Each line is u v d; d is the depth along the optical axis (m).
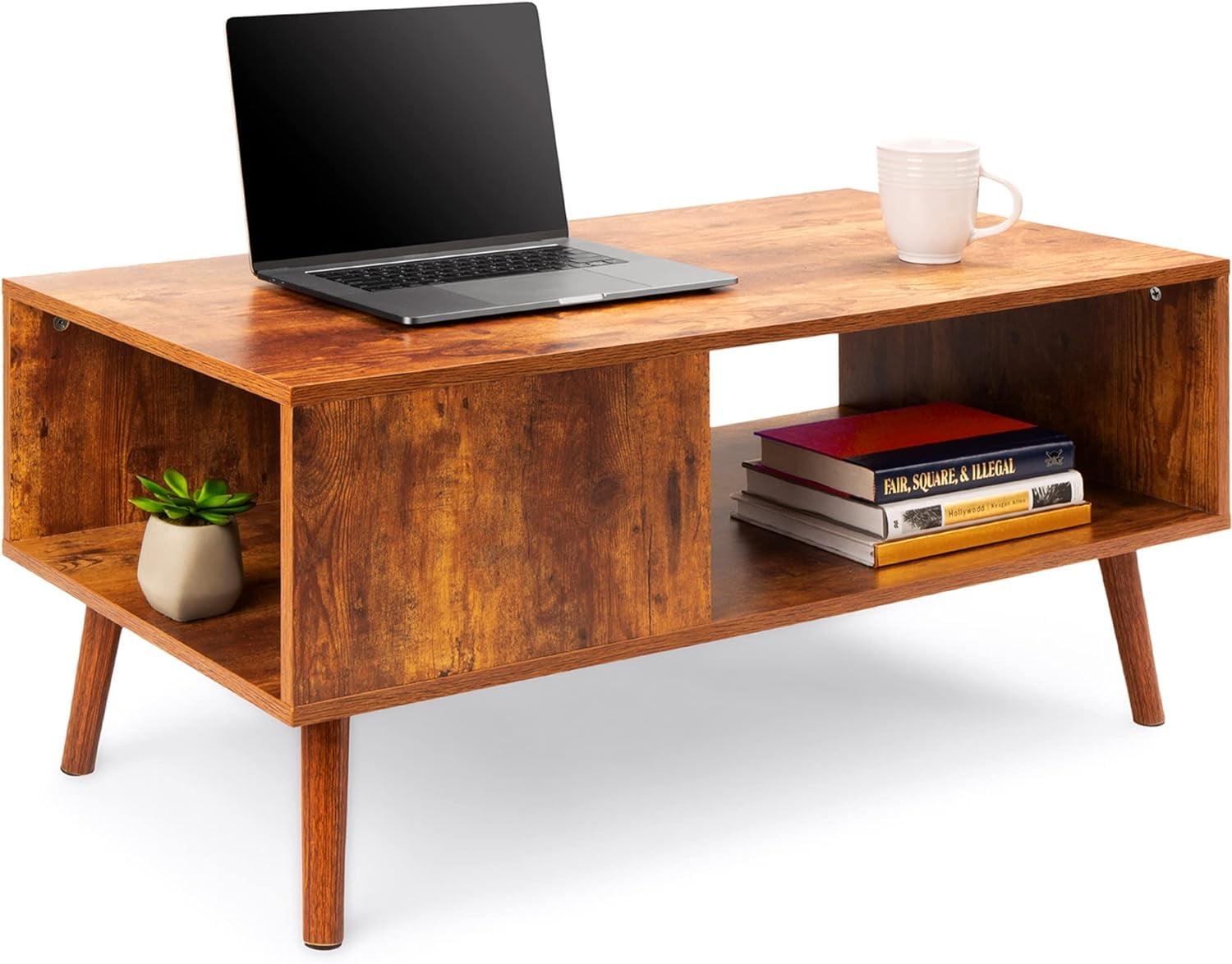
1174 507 3.62
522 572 3.14
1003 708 3.77
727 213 3.87
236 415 3.58
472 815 3.48
